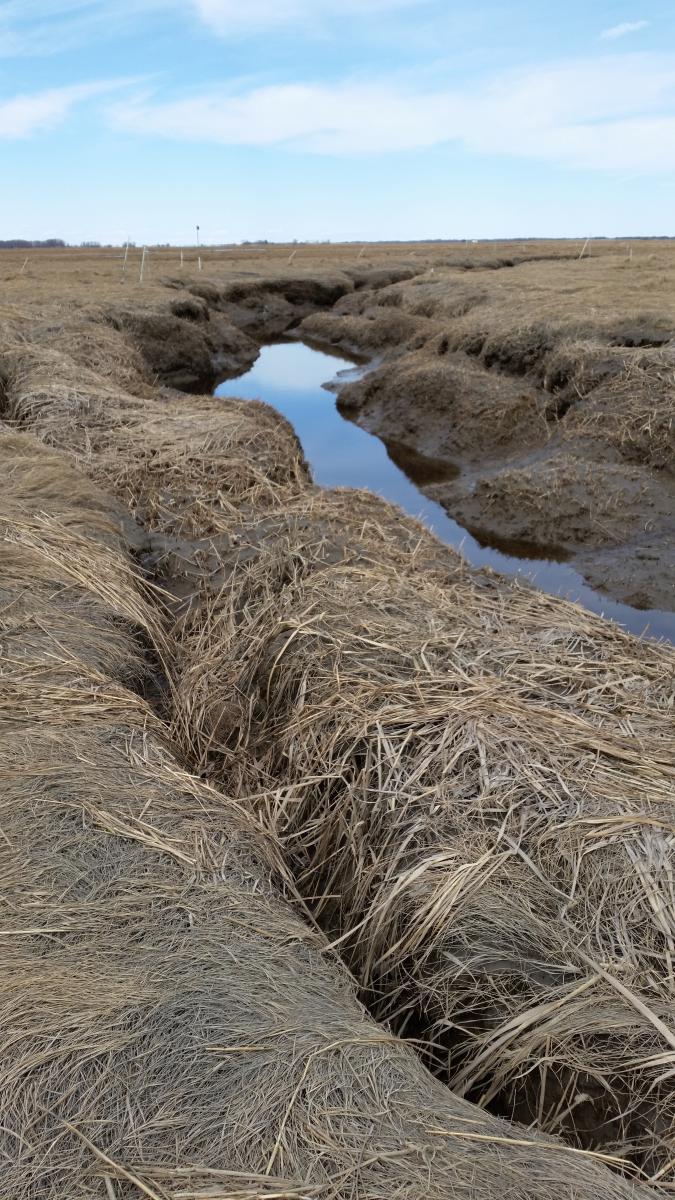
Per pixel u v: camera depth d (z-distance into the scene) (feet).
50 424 25.21
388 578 15.24
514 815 9.39
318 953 8.05
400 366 43.09
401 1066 6.52
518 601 15.26
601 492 26.37
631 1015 7.40
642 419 28.04
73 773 9.57
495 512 27.40
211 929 7.63
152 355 47.34
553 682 11.98
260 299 75.51
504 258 93.40
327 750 10.87
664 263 64.49
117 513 19.67
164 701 14.10
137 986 6.80
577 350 32.89
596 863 8.75
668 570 22.82
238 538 19.19
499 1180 5.52
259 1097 5.92
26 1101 5.82
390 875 9.07
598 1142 7.04
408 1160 5.58
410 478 32.60
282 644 13.08
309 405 45.03
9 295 53.26
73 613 14.10
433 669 11.96
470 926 8.30
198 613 16.63
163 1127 5.70
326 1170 5.44
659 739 10.71
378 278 83.05
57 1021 6.40
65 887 7.88
